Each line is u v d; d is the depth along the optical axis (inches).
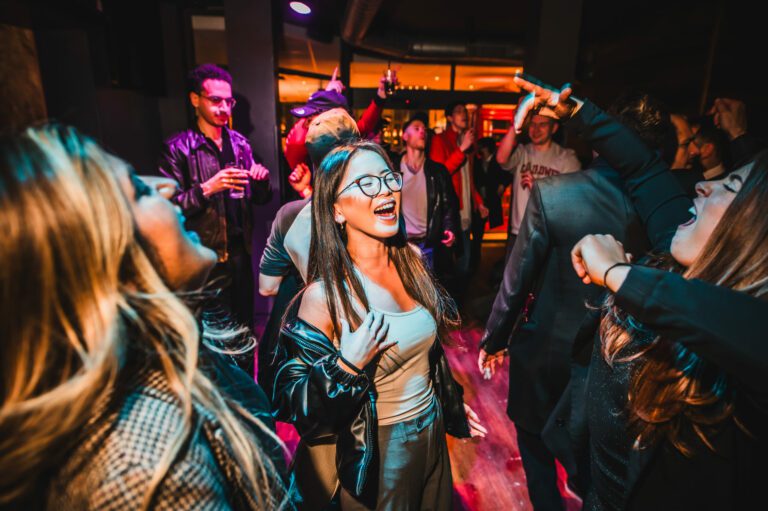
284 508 27.5
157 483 15.2
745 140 85.0
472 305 149.5
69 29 91.1
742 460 23.5
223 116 93.7
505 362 111.3
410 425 37.9
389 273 41.2
